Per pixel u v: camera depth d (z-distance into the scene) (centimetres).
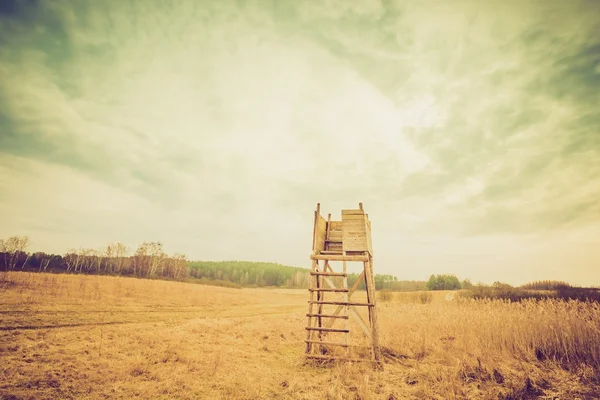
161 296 2962
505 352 1064
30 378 682
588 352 991
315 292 1137
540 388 758
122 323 1470
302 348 1223
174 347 1023
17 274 3073
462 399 696
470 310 1688
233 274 15138
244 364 915
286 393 707
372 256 1175
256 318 2134
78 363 802
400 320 1744
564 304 1373
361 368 898
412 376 842
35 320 1325
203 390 694
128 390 667
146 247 9944
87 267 8869
